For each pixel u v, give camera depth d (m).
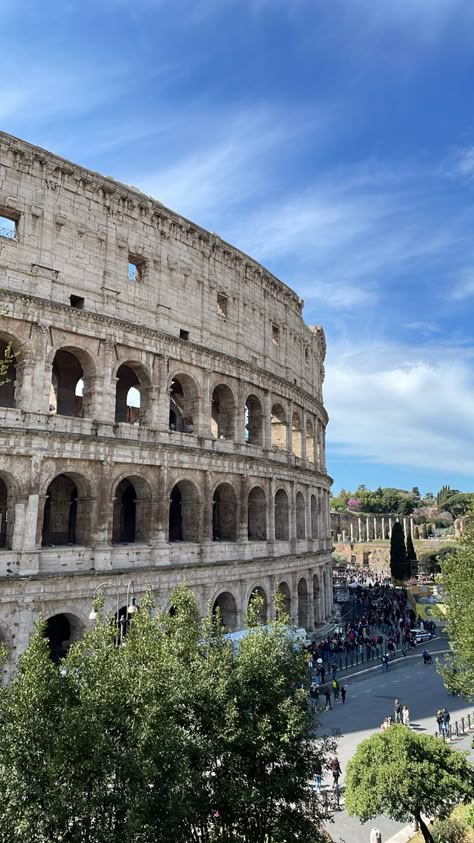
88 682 21.81
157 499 58.16
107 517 53.31
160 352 60.59
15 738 19.73
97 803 19.55
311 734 27.81
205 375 66.38
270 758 25.67
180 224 65.50
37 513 48.72
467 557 51.72
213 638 28.80
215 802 24.19
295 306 89.88
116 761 20.14
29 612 46.97
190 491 63.59
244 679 27.17
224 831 24.59
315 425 96.62
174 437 60.91
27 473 48.75
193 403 65.56
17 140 52.00
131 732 21.19
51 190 54.22
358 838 35.50
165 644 26.34
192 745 23.78
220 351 69.12
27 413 49.53
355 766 32.66
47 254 53.06
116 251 58.81
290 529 80.00
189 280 66.31
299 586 84.62
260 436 76.44
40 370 50.81
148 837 20.28
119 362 57.44
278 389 80.12
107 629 25.28
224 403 71.75
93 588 50.75
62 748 19.34
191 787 22.27
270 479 74.88
